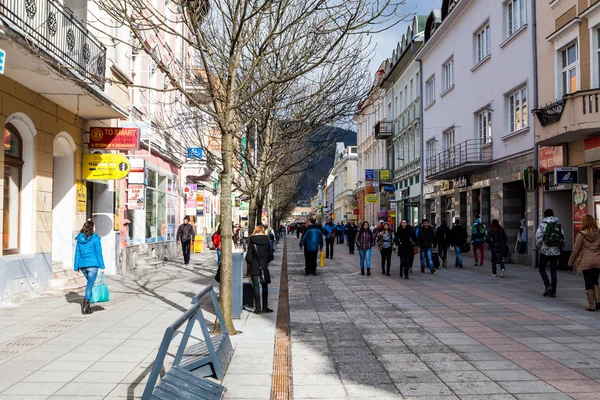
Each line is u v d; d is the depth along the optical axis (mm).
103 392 5473
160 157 25094
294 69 11078
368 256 18062
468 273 18328
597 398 5211
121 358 6848
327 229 28250
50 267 13086
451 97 30188
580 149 17094
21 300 11516
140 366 6473
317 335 8297
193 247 32469
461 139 28562
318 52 10305
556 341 7691
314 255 18250
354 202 74375
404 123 41875
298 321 9484
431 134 34062
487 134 25609
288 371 6266
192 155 15516
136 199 18406
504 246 17047
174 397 4574
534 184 19891
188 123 16875
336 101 12734
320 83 12539
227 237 8367
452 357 6875
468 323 9125
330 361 6734
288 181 51062
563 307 10664
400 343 7703
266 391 5520
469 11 27234
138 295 12766
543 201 19547
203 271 19375
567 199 19312
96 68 13102
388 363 6625
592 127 15375
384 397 5344
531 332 8328
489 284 14852
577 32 17203
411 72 39312
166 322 9328
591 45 16438
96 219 17281
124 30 16922
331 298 12422
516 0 22203
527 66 20938
